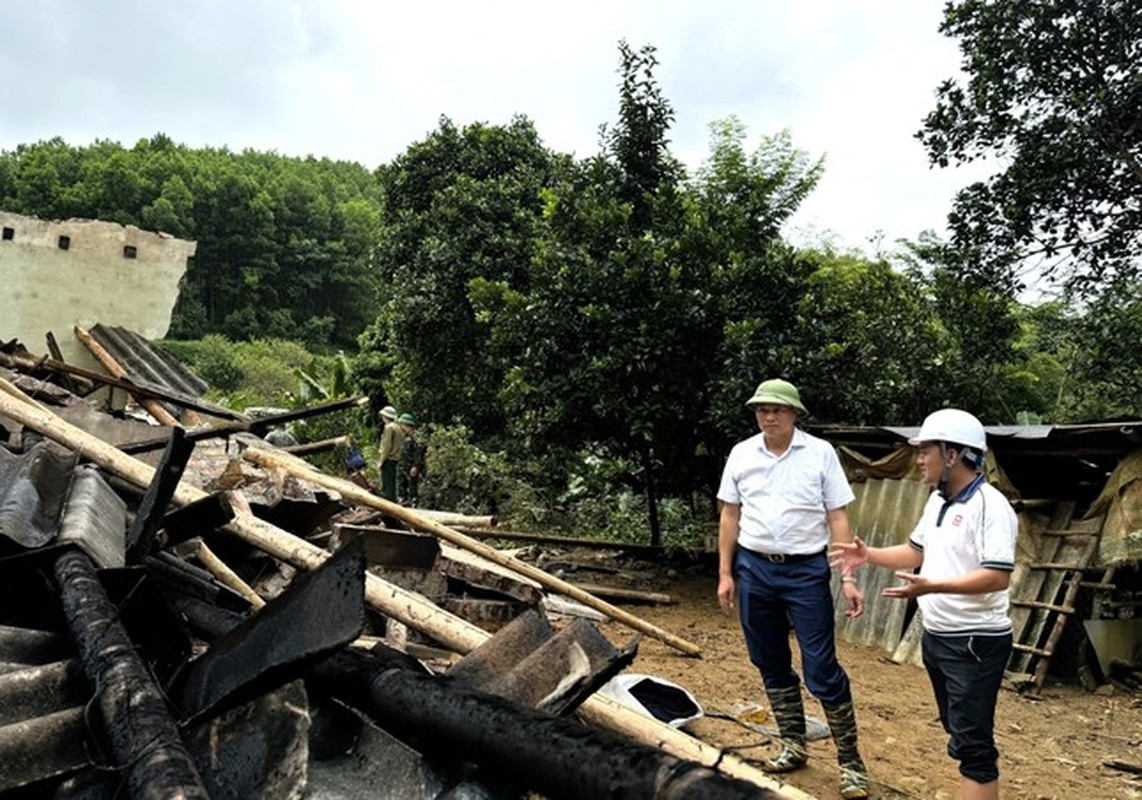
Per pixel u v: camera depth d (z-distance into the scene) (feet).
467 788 7.09
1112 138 37.09
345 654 8.76
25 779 6.59
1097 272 41.86
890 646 26.27
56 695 7.90
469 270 52.65
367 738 8.25
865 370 34.60
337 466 50.34
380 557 16.47
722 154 39.24
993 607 11.34
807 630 14.24
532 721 6.73
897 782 15.14
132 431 21.44
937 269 49.26
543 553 35.19
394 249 61.87
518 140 64.28
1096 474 28.12
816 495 14.37
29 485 12.67
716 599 30.63
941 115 41.22
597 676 8.76
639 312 32.48
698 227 33.78
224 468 21.59
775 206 38.06
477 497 47.73
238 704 7.95
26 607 10.68
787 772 14.90
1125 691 23.62
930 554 11.94
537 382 34.35
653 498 37.58
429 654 15.10
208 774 7.73
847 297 44.78
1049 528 25.77
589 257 34.24
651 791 5.42
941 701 12.16
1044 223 40.86
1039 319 48.91
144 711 6.82
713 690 19.67
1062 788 16.16
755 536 14.62
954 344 44.96
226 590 13.34
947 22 40.45
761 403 14.48
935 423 11.82
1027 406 57.77
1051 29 37.96
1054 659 24.98
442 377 56.34
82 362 43.93
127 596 10.00
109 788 6.51
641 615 27.71
